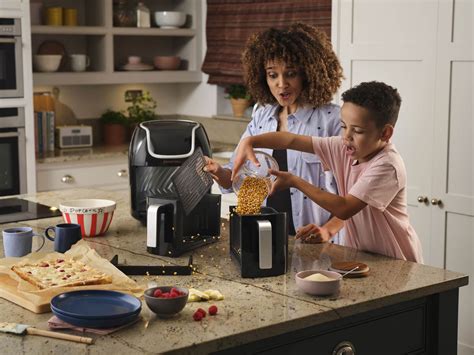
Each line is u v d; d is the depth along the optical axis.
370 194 2.34
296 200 2.90
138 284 2.10
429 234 3.69
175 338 1.70
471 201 3.51
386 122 2.35
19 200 3.24
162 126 2.94
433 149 3.63
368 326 2.04
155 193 2.83
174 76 5.40
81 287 1.94
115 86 5.49
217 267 2.27
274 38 2.77
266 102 2.96
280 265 2.19
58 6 5.14
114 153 4.86
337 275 2.05
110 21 5.04
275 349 1.85
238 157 2.47
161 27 5.36
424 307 2.17
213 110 5.47
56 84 4.85
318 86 2.80
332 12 4.02
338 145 2.57
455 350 2.24
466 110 3.49
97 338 1.70
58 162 4.64
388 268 2.28
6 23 4.36
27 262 2.14
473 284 3.54
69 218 2.61
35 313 1.86
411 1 3.65
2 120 4.41
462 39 3.46
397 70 3.76
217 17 5.22
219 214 2.59
